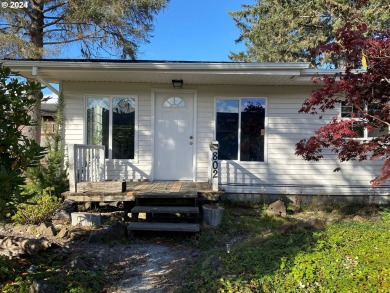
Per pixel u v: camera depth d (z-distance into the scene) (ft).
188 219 21.07
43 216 20.25
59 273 12.75
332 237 15.47
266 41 78.59
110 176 27.78
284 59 70.90
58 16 40.37
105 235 18.01
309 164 27.94
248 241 17.54
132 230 18.71
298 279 11.60
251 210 24.95
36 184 23.65
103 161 25.66
